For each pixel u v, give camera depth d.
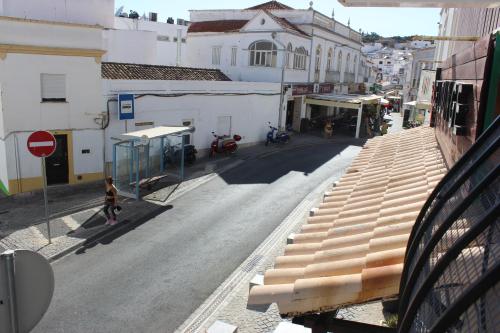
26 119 15.67
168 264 10.85
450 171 3.33
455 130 5.15
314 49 33.31
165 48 36.91
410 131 12.41
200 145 22.94
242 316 8.73
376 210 5.41
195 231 13.01
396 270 3.37
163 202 15.60
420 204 4.98
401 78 84.50
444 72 8.62
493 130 3.20
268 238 12.66
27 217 13.61
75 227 12.92
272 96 27.91
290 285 3.75
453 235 2.58
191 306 9.06
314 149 27.19
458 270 2.19
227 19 34.22
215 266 10.82
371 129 36.22
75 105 16.67
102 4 18.78
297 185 18.50
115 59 25.47
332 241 4.54
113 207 13.19
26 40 15.17
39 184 16.34
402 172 7.23
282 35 28.75
